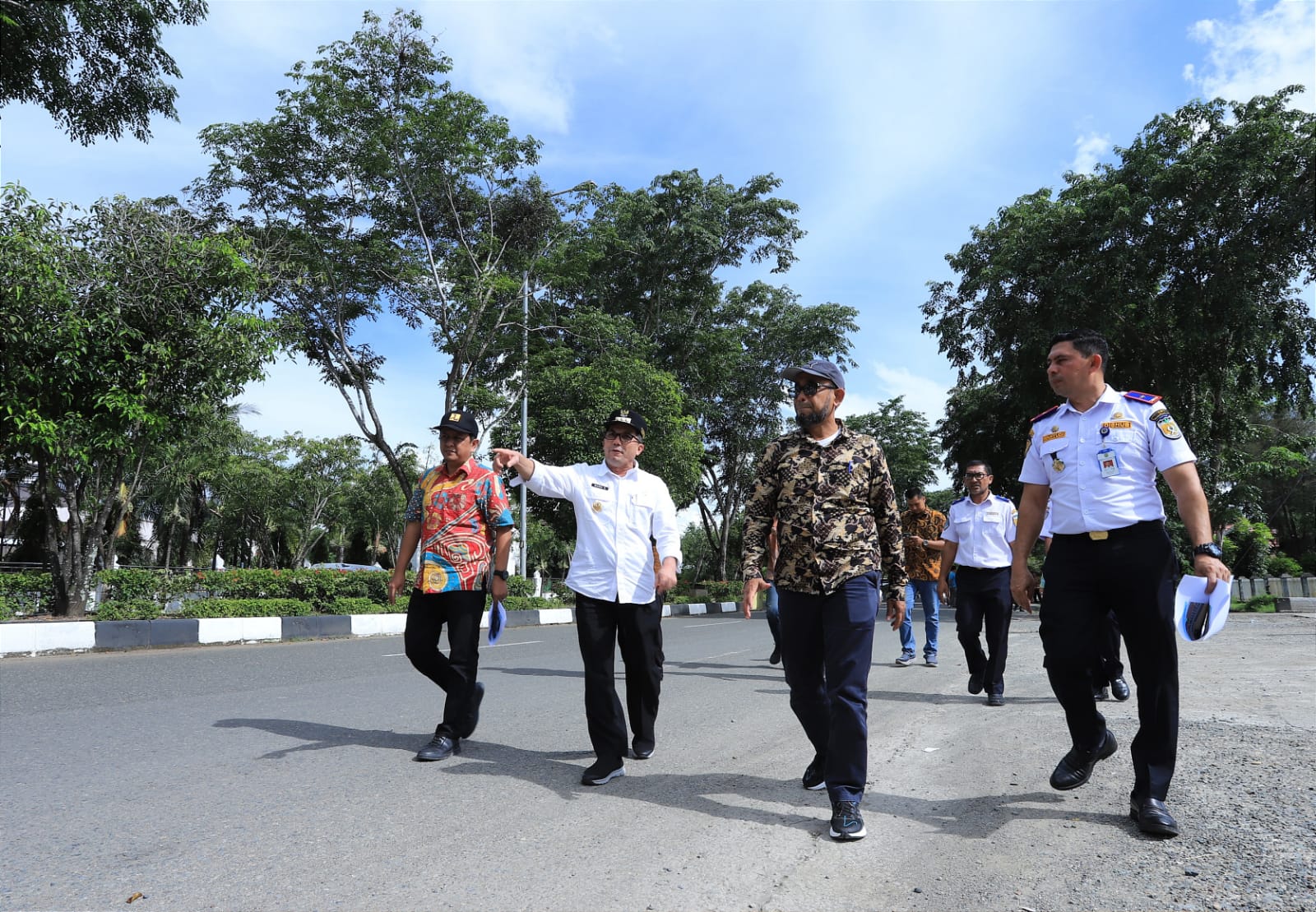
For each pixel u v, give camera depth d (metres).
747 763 4.27
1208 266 22.38
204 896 2.53
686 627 16.53
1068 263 22.67
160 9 13.68
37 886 2.61
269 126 17.89
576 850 2.94
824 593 3.39
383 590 16.45
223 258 12.37
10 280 10.81
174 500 37.56
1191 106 22.50
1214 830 3.00
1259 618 16.02
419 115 18.23
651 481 4.29
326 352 19.19
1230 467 27.27
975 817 3.28
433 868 2.76
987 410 27.88
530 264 21.58
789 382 3.69
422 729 5.16
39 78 13.77
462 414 4.53
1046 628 3.44
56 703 6.10
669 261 28.66
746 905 2.47
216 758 4.32
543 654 10.14
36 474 13.23
